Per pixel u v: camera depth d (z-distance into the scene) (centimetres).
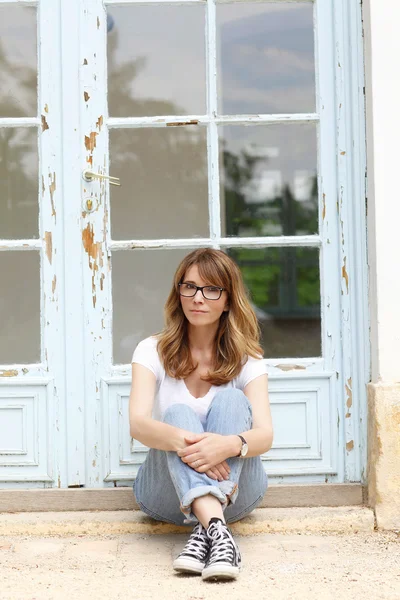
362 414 312
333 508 306
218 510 244
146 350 279
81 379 313
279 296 322
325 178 319
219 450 245
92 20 318
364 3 311
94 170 318
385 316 301
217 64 325
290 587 230
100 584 234
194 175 325
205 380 277
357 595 223
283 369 317
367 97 310
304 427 316
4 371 313
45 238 315
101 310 316
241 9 324
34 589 230
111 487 312
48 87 317
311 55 324
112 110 322
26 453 312
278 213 324
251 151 325
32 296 319
